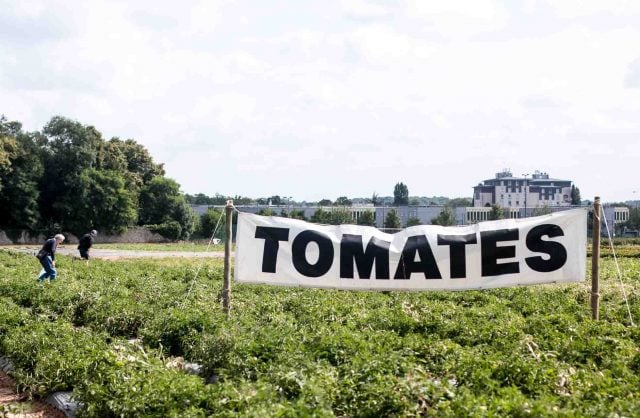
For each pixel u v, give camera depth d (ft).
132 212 319.27
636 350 38.01
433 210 443.73
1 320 51.65
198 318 47.47
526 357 35.58
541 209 425.69
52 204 302.25
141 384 32.65
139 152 389.39
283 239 49.78
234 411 28.22
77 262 130.21
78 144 305.53
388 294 73.26
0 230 276.21
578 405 27.61
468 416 26.02
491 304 63.93
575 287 77.82
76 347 41.81
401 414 28.04
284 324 47.73
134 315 54.65
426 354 38.93
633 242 277.64
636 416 25.23
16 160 285.43
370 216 357.41
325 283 49.42
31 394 39.63
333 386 30.94
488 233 48.85
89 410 33.24
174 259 176.14
